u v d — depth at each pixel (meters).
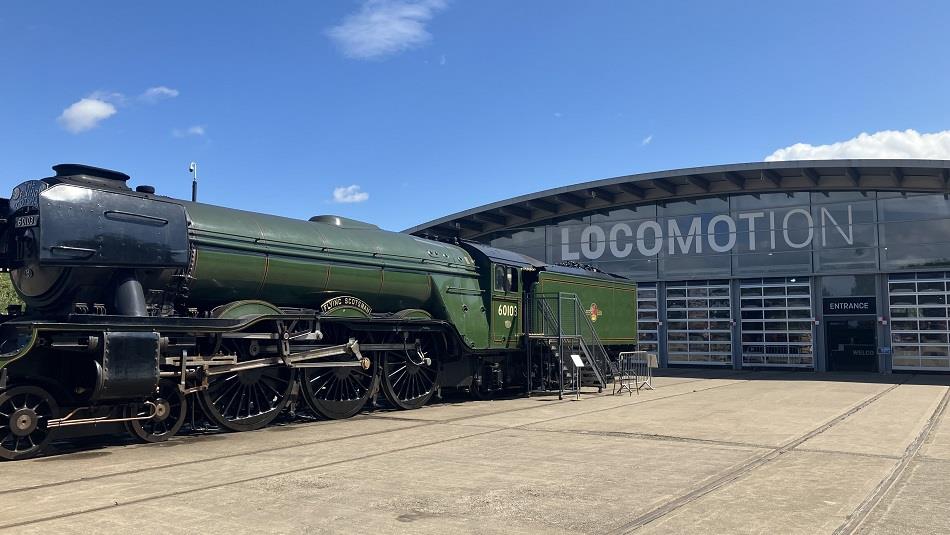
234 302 11.66
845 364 29.75
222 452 9.45
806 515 6.27
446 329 16.03
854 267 29.66
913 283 28.70
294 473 7.99
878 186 29.02
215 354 11.01
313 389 13.12
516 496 6.91
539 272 19.94
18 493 6.90
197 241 11.23
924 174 27.80
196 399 11.21
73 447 9.82
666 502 6.72
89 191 9.86
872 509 6.51
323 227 14.14
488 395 18.47
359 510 6.34
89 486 7.23
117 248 9.97
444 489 7.21
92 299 10.14
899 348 28.75
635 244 33.38
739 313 31.66
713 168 29.44
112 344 9.32
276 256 12.52
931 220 28.55
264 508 6.38
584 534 5.67
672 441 10.55
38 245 9.31
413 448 9.83
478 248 18.16
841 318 29.91
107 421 9.54
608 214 33.97
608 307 23.84
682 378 26.66
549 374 19.39
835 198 30.17
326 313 13.20
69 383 9.72
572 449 9.77
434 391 16.02
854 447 10.05
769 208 31.23
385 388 14.62
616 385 22.59
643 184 31.61
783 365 30.69
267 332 11.96
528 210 34.28
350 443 10.30
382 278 14.75
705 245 32.16
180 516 6.08
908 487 7.45
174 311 11.18
